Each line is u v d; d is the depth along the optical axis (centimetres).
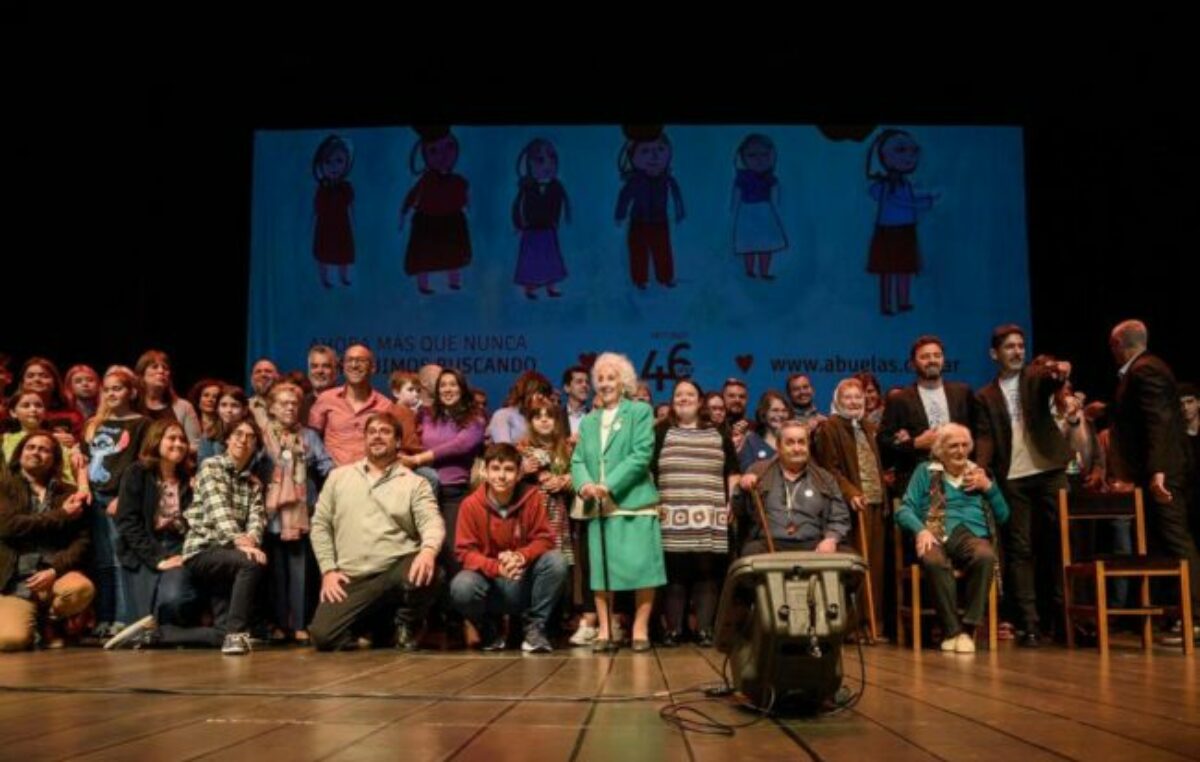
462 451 543
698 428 542
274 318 840
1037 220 852
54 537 523
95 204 845
